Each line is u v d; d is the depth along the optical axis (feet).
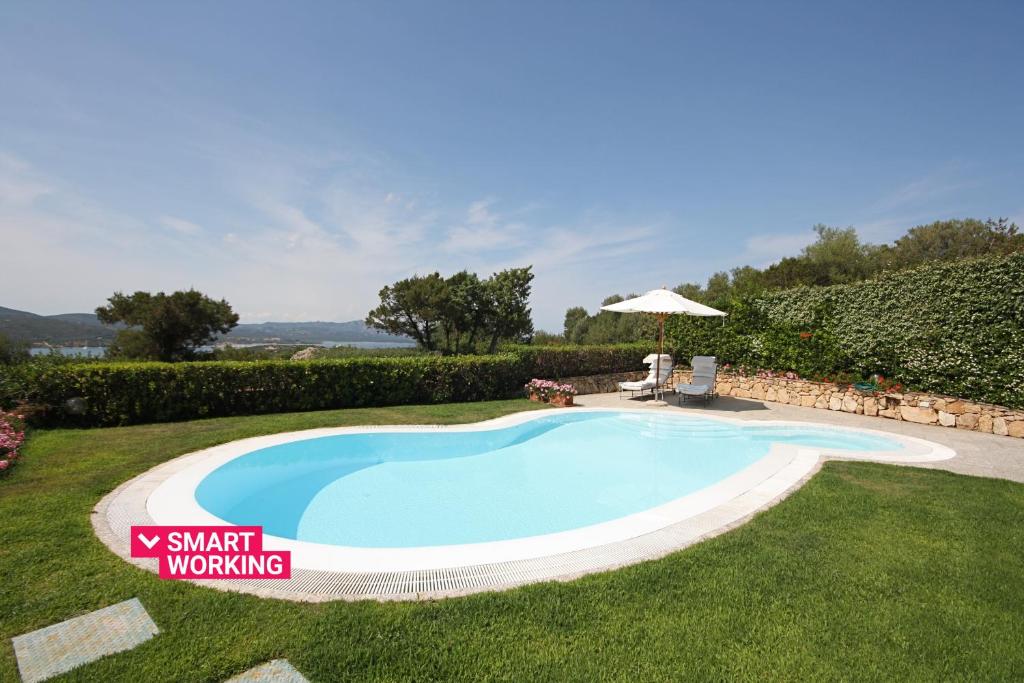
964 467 22.74
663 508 16.84
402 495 22.09
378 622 9.52
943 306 34.47
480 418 35.22
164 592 10.71
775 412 40.96
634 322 86.17
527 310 88.94
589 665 8.31
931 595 10.86
